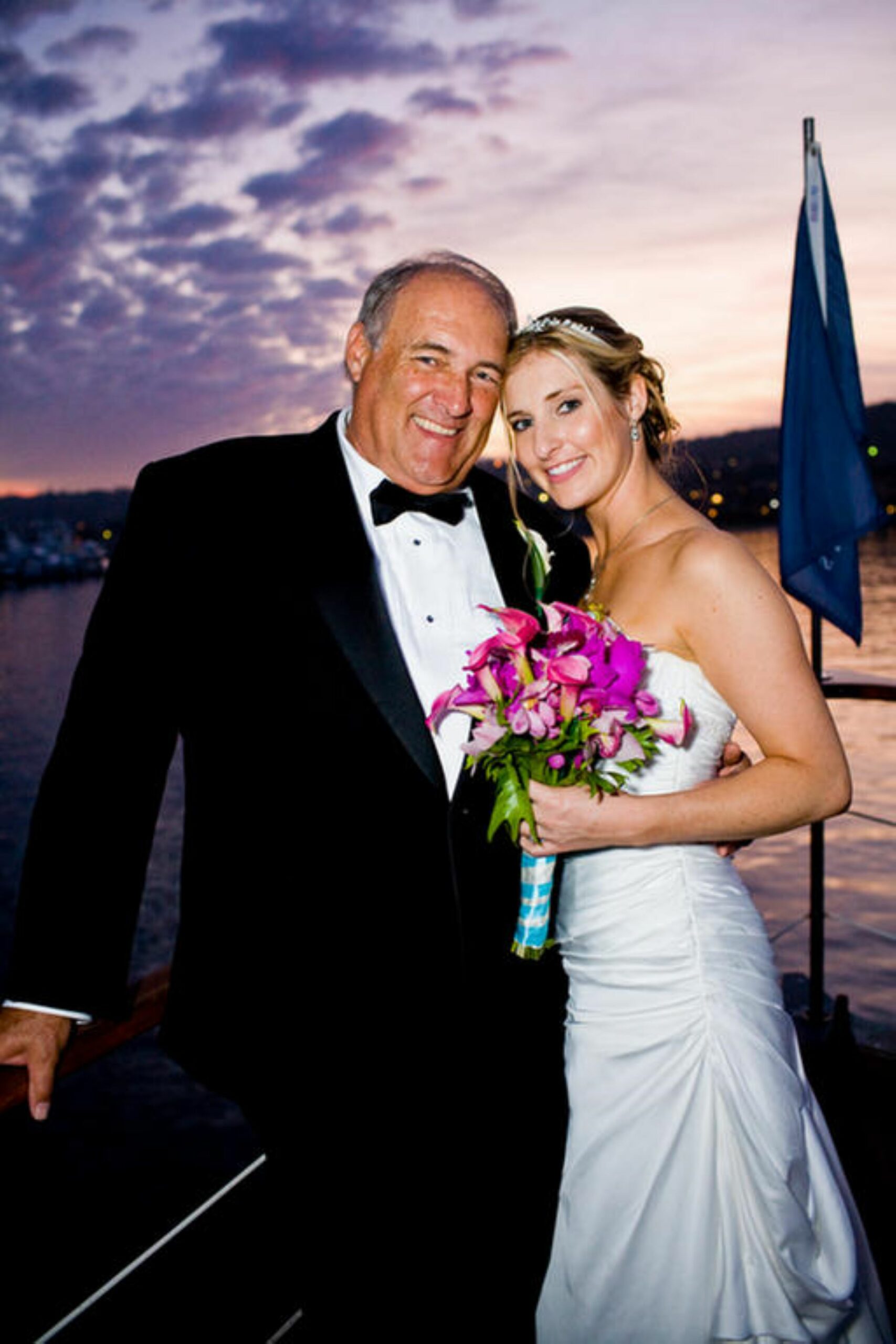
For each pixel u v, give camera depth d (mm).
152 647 1426
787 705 1490
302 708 1449
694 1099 1493
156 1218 19094
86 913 1325
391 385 1534
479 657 1357
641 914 1565
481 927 1537
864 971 20219
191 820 1491
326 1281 1561
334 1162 1513
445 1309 1604
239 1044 1468
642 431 1720
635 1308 1499
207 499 1487
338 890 1469
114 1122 23719
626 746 1418
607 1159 1528
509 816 1389
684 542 1575
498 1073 1586
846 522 2957
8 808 46562
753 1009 1521
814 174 2955
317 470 1534
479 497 1764
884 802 31844
